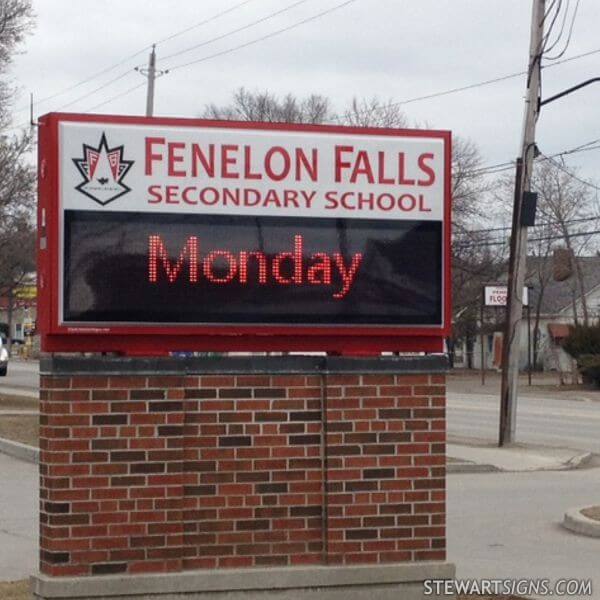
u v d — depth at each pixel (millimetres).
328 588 8422
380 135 8727
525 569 11297
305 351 8664
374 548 8586
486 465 20609
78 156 8195
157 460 8203
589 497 16953
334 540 8500
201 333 8414
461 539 13164
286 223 8562
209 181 8438
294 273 8555
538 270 69125
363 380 8602
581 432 28656
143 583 8070
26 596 9555
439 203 8805
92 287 8203
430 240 8781
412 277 8742
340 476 8531
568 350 52906
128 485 8148
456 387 53438
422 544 8664
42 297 8312
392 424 8633
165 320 8328
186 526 8273
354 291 8656
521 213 24516
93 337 8297
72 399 8070
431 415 8711
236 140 8492
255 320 8484
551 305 74938
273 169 8547
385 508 8609
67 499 8039
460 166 62719
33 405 33156
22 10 34719
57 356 8078
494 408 38062
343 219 8648
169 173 8367
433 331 8766
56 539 8016
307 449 8516
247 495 8391
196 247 8398
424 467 8688
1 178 31891
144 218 8312
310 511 8508
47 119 8234
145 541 8164
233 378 8383
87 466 8086
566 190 72375
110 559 8102
